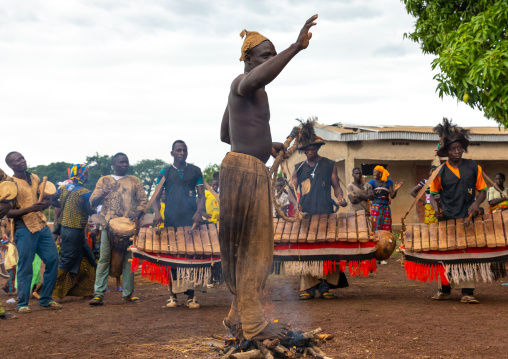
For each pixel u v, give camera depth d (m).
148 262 6.25
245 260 3.34
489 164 20.06
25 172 6.63
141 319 5.41
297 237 6.28
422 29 10.55
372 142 17.39
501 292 6.85
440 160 17.67
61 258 7.44
